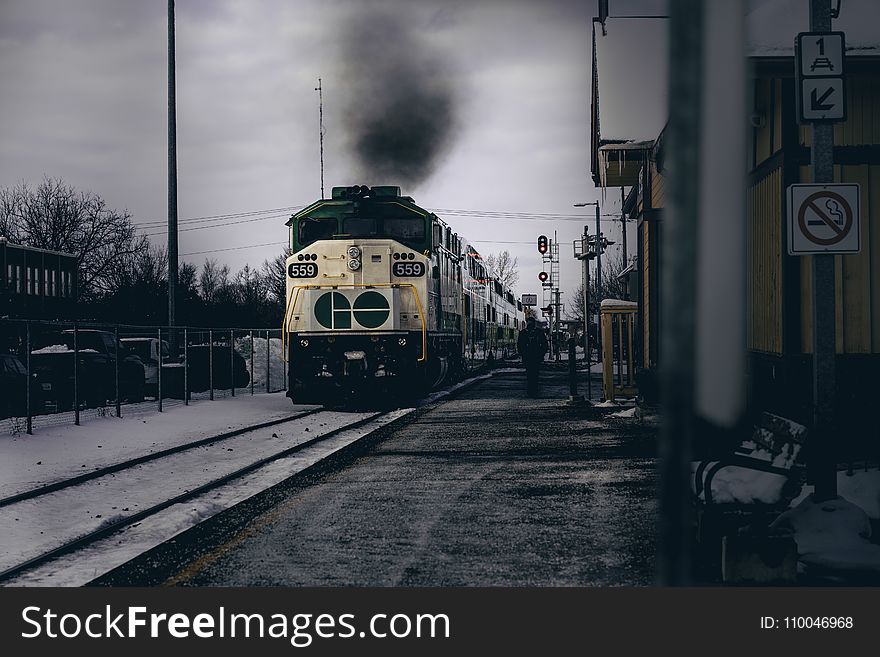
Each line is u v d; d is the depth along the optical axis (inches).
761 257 498.0
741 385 58.3
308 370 827.4
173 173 1141.1
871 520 285.0
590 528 297.4
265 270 3499.0
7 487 392.5
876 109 449.4
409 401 910.4
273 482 415.2
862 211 447.8
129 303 2117.4
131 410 754.2
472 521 312.3
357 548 274.1
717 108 53.1
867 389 443.5
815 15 300.8
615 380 1173.1
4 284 1624.0
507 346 1952.5
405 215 859.4
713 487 290.0
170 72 1155.9
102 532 305.9
